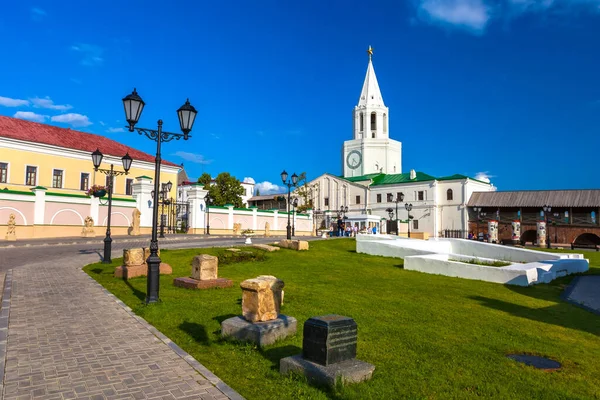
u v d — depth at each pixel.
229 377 5.45
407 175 75.06
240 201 68.69
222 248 21.72
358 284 13.41
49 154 42.44
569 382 5.66
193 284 11.26
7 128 40.97
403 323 8.45
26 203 30.56
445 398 4.97
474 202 64.44
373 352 6.51
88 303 9.34
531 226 58.34
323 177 81.44
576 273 19.59
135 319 8.06
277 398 4.86
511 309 10.70
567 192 57.31
